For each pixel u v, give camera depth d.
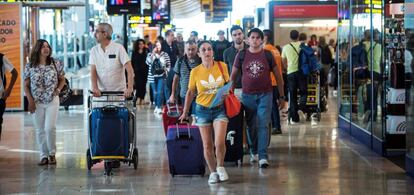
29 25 20.91
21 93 20.22
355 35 14.07
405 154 11.50
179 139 10.12
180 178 10.13
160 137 14.82
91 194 9.10
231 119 10.95
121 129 10.32
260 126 10.86
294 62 17.27
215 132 9.69
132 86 10.57
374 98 12.42
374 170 10.69
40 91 11.17
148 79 21.41
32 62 11.17
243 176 10.23
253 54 10.80
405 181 9.84
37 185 9.70
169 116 12.20
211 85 9.55
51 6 21.19
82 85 32.75
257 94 10.80
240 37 11.57
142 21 30.86
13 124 17.17
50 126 11.23
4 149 13.09
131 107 10.68
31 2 20.36
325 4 27.09
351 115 14.71
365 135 13.22
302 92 17.59
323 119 18.38
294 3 27.00
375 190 9.24
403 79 11.79
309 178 10.08
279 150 12.77
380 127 12.02
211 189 9.34
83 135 15.14
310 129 16.09
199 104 9.66
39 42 11.16
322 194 9.01
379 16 11.97
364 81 13.25
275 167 10.98
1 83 11.50
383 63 11.77
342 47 15.74
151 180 10.00
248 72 10.77
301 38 17.62
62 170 10.84
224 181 9.83
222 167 9.85
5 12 19.91
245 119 11.22
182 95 12.23
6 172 10.70
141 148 13.18
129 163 11.09
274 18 27.00
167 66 19.78
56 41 39.31
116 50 10.73
